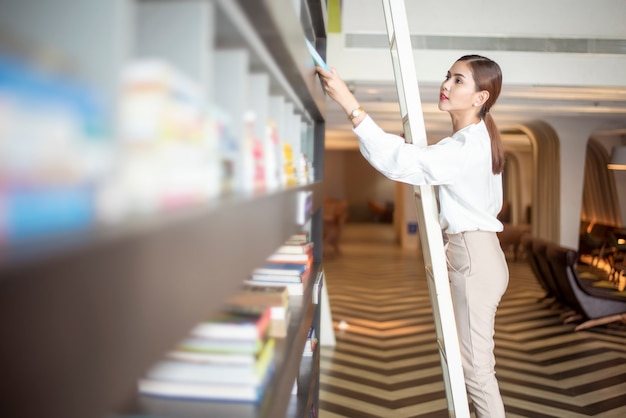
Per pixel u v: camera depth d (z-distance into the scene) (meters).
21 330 0.34
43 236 0.37
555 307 8.55
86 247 0.39
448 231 2.72
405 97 2.58
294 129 2.01
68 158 0.40
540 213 13.31
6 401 0.33
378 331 6.79
